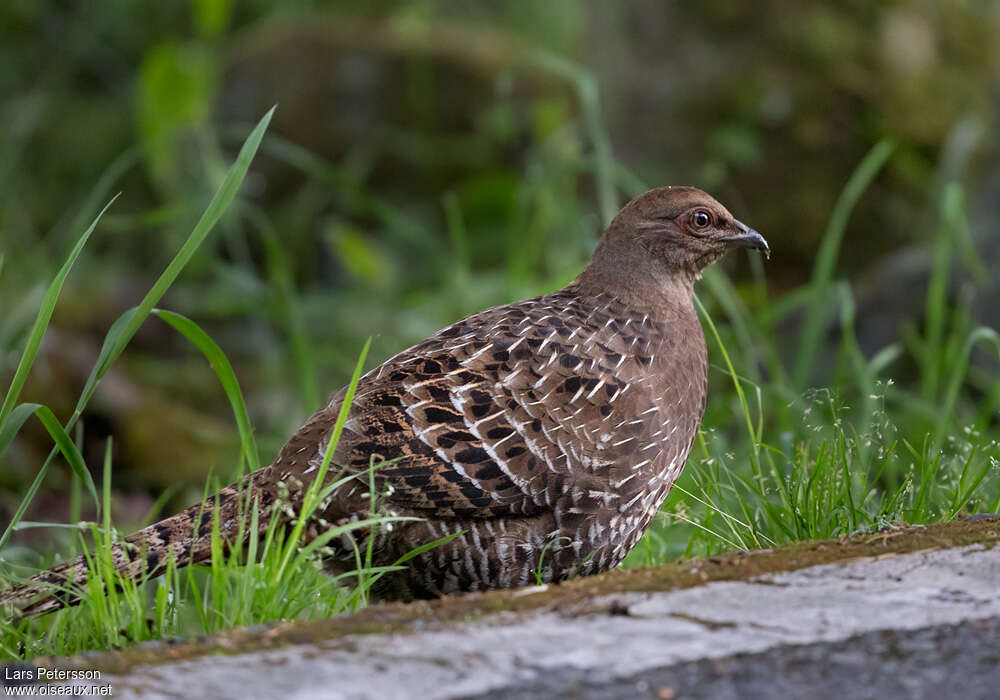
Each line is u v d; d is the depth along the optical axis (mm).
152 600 8109
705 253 7891
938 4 16125
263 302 12383
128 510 11617
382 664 4500
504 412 6609
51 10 23969
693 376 7418
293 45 19266
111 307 16172
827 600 5059
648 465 6957
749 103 15773
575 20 23281
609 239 7887
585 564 6875
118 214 19812
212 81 16953
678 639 4680
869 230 15727
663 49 16062
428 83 18828
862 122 15727
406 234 14930
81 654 4879
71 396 13078
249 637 4844
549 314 7262
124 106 22172
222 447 13117
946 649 4562
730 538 7191
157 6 24297
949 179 14711
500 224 17375
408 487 6441
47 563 8406
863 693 4242
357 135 18734
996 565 5441
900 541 5898
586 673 4398
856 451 8289
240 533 6098
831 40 15773
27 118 19344
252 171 18703
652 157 16016
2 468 11531
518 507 6605
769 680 4336
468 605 5113
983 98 15977
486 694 4246
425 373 6711
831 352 14078
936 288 10859
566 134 15250
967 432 7984
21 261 15938
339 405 6711
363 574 6465
